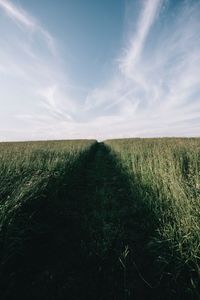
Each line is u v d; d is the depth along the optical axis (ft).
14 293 8.13
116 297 8.00
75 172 27.71
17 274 9.16
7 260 9.06
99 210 16.76
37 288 8.46
